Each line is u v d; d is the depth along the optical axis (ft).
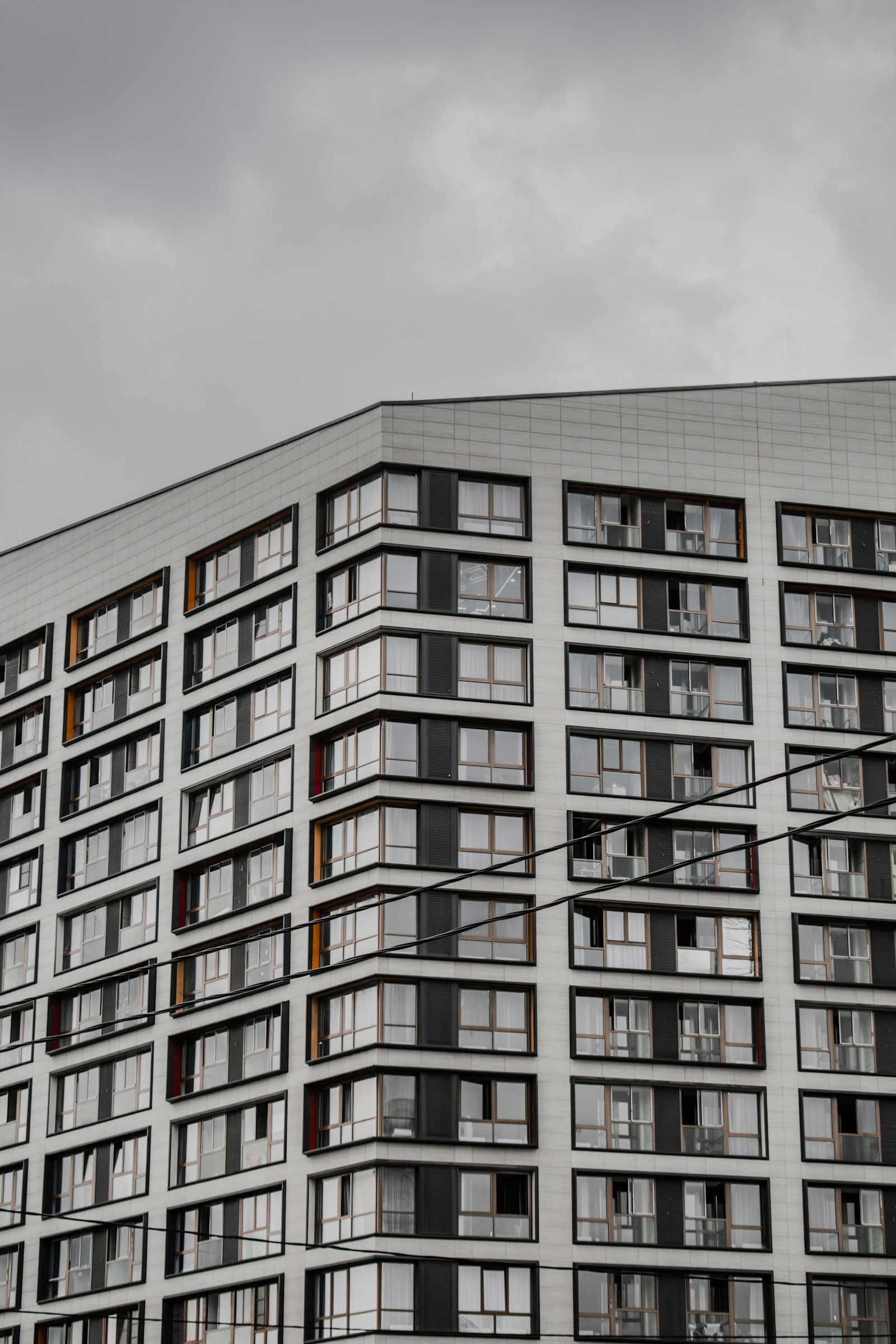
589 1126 221.66
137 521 271.49
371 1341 209.97
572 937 227.20
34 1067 259.60
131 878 256.32
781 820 237.66
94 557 275.59
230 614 255.09
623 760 236.84
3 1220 255.29
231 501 259.80
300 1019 230.07
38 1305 246.68
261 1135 230.89
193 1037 244.63
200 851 249.14
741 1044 229.04
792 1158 224.53
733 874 235.61
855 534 251.60
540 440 245.65
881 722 244.83
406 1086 220.02
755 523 248.11
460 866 228.84
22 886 271.90
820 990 231.30
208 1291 229.86
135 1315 236.02
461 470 242.78
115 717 268.00
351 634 238.27
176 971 247.50
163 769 257.14
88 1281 243.40
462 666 235.81
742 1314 218.79
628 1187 220.84
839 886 237.66
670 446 248.52
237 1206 230.68
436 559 238.48
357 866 231.30
